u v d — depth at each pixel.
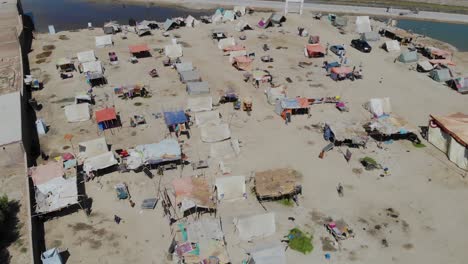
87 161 43.62
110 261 34.59
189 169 45.22
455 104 60.81
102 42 78.31
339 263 34.97
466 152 46.06
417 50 80.00
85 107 54.28
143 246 36.06
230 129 52.59
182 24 89.75
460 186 44.28
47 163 44.12
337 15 102.00
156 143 46.94
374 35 83.25
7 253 34.69
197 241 35.16
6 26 86.25
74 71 67.69
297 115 55.97
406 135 52.44
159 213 39.41
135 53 74.44
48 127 52.47
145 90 60.16
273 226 37.34
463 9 109.44
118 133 51.28
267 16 98.06
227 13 93.69
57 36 83.69
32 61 71.62
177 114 51.84
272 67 70.38
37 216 37.94
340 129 49.78
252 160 47.00
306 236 37.31
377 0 115.88
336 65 68.88
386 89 64.50
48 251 33.22
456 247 37.03
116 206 40.16
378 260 35.44
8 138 43.81
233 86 63.53
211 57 74.12
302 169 45.88
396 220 39.66
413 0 116.12
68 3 109.56
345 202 41.53
